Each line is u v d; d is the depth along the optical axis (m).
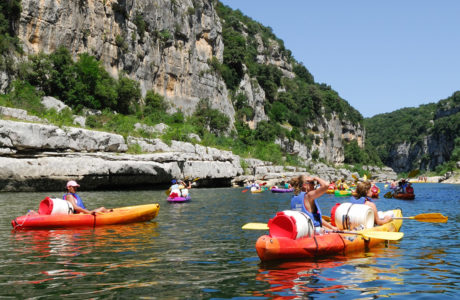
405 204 21.14
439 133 155.50
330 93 124.50
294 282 5.50
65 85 37.91
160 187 32.81
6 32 34.97
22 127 23.69
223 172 40.31
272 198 23.45
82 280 5.51
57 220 10.34
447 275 5.92
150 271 6.03
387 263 6.67
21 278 5.59
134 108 46.88
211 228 10.62
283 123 94.00
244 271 6.07
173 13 56.34
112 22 45.53
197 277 5.71
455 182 92.50
